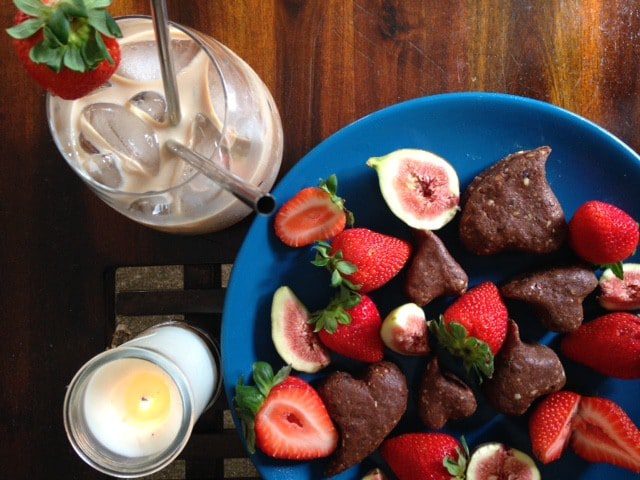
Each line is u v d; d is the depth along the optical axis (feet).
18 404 1.01
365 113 0.99
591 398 0.95
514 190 0.92
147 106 0.82
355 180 0.95
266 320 0.95
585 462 0.97
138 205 0.80
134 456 0.85
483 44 0.99
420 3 0.99
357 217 0.96
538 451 0.93
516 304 0.97
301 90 0.99
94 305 1.00
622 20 0.99
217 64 0.77
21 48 0.68
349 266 0.90
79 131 0.83
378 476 0.96
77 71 0.66
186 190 0.79
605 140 0.94
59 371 1.01
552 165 0.96
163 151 0.81
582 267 0.94
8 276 1.01
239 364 0.94
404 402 0.93
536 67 0.99
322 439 0.93
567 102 0.99
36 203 1.00
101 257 1.00
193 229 0.90
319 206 0.92
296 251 0.94
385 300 0.96
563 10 0.99
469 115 0.94
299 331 0.94
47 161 1.00
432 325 0.93
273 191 0.91
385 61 0.99
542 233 0.93
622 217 0.89
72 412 0.82
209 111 0.81
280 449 0.91
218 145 0.77
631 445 0.93
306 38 0.99
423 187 0.94
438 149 0.95
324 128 0.99
